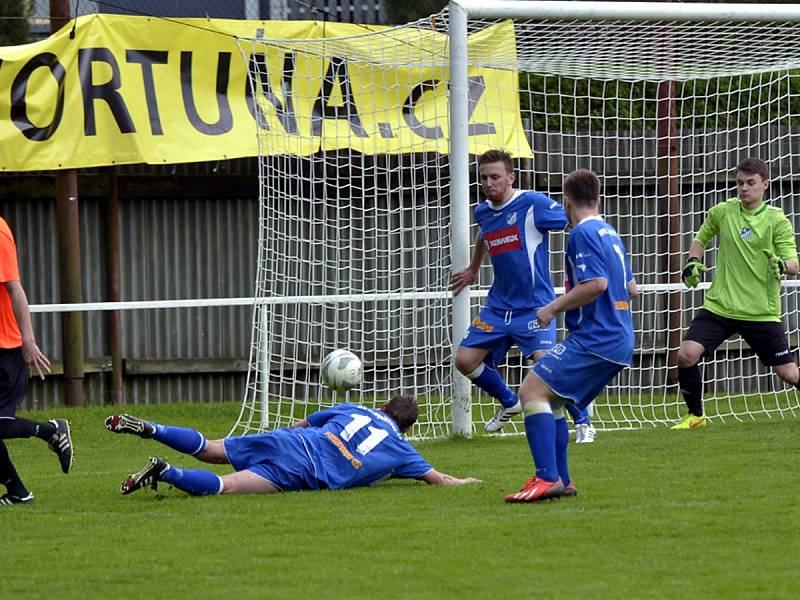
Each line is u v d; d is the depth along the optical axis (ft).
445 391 161.99
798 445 105.91
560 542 68.69
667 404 155.63
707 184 170.40
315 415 90.48
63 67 139.64
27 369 85.40
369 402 153.89
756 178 118.42
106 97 141.08
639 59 135.54
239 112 145.59
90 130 140.56
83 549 69.10
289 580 61.00
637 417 145.59
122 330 159.02
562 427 82.53
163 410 147.13
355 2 172.86
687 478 89.61
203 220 161.48
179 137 143.02
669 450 105.19
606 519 74.69
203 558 66.23
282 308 153.48
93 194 153.48
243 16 169.99
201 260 161.58
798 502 79.36
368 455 87.40
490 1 117.29
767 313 119.65
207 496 84.53
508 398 115.44
